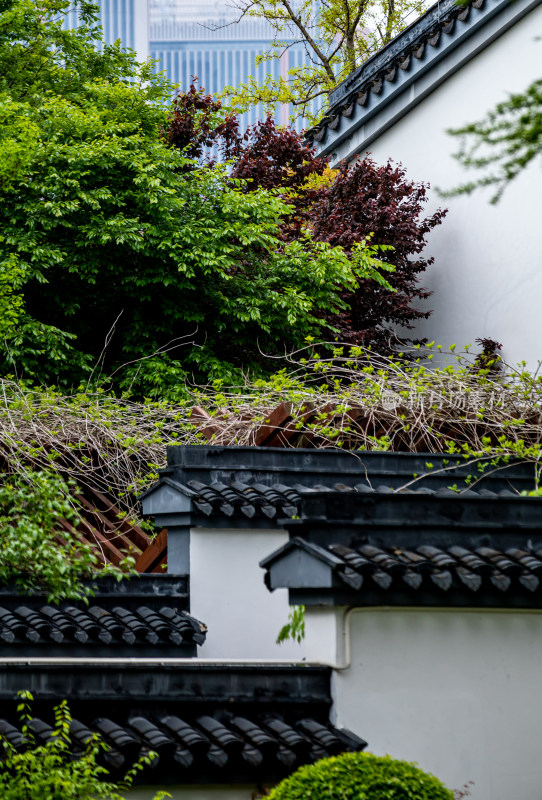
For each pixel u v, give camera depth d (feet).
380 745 31.65
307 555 32.32
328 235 97.96
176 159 96.17
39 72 112.47
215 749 30.55
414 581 31.37
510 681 33.40
